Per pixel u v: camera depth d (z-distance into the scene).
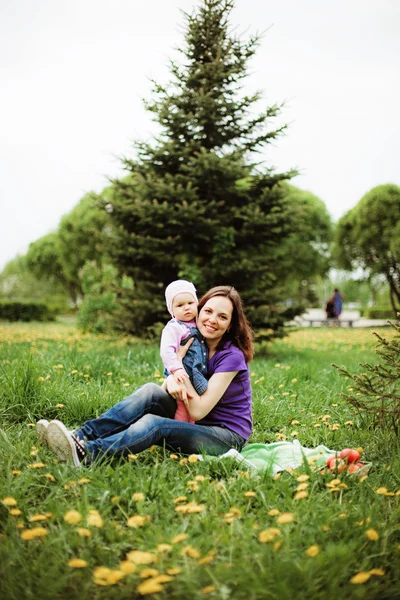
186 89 8.89
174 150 9.00
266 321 9.05
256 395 5.12
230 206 9.30
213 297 3.36
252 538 2.25
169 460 3.08
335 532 2.27
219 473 2.98
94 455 3.02
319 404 4.91
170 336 3.26
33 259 41.25
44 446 3.29
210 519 2.39
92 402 4.41
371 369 3.62
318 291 56.72
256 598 1.85
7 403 4.37
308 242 28.09
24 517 2.42
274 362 8.14
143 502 2.49
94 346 9.45
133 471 2.89
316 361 8.67
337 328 21.31
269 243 9.58
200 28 9.09
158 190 8.57
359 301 68.50
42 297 54.56
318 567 1.99
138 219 9.27
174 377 3.17
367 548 2.16
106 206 9.28
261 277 9.30
